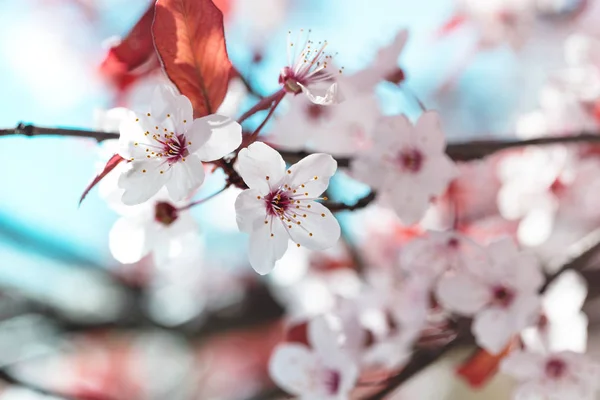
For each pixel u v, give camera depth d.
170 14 0.26
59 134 0.26
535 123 0.37
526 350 0.31
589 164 0.37
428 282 0.33
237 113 0.30
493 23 0.42
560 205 0.38
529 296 0.31
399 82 0.31
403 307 0.33
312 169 0.27
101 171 0.26
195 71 0.26
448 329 0.33
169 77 0.26
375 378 0.34
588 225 0.45
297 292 0.44
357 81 0.31
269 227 0.26
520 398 0.32
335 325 0.33
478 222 0.39
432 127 0.30
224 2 0.38
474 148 0.31
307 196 0.27
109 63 0.31
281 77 0.27
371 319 0.33
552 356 0.31
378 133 0.30
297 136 0.32
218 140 0.26
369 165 0.30
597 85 0.37
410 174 0.30
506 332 0.31
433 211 0.38
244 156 0.26
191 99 0.27
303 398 0.32
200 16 0.26
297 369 0.32
